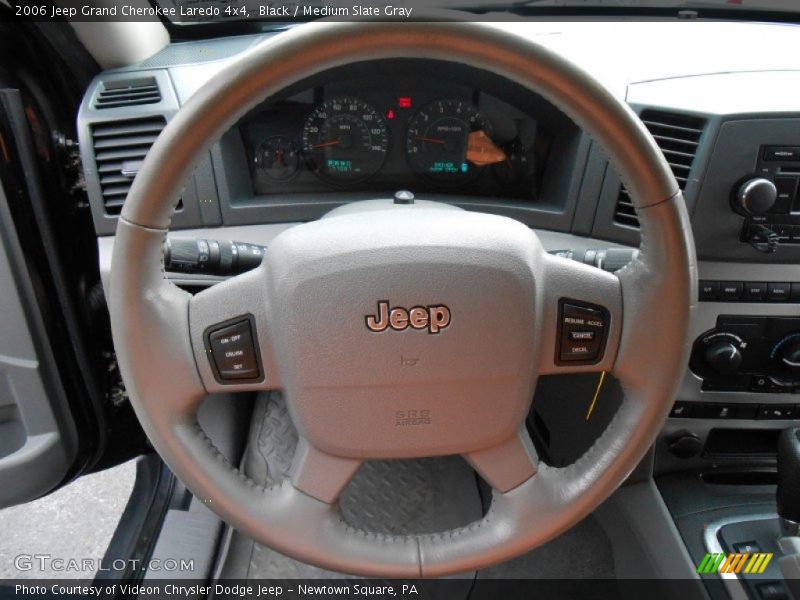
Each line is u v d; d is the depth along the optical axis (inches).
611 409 44.9
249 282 28.5
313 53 23.1
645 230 27.1
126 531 53.7
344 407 29.2
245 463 49.9
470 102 51.5
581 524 61.6
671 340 27.9
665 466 54.3
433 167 54.4
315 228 28.3
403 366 28.4
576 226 49.0
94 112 46.8
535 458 31.6
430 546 30.8
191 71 48.8
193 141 24.1
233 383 29.4
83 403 54.8
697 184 44.2
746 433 53.9
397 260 27.2
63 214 50.6
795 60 47.8
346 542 30.6
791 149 42.9
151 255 26.2
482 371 28.9
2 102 42.5
